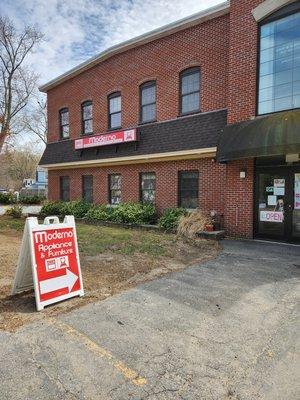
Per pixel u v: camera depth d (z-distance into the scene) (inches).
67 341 150.1
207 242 390.0
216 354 142.9
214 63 461.1
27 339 151.5
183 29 495.2
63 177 764.6
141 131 550.6
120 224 528.1
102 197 651.5
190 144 475.2
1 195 1195.9
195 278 250.5
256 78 397.7
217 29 458.3
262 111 397.1
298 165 380.5
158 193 544.1
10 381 121.3
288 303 202.8
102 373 126.7
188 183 506.0
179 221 440.1
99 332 159.3
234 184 424.5
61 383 120.6
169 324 170.1
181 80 506.0
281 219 394.9
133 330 162.4
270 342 154.6
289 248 360.5
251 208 411.2
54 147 754.2
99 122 639.8
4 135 1229.1
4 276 245.9
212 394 116.6
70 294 201.8
